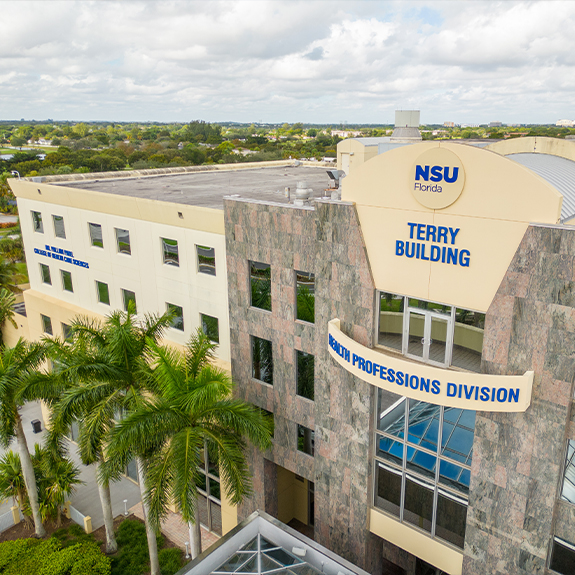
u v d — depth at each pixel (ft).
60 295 122.11
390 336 62.75
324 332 68.33
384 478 68.49
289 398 76.64
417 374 54.08
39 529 94.12
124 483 111.34
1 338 160.86
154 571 79.66
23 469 90.43
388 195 57.52
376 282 61.41
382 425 66.69
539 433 51.55
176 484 58.95
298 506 95.50
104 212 101.86
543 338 49.49
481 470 56.39
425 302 58.23
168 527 97.60
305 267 68.23
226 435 67.92
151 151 542.57
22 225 127.13
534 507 53.42
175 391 64.95
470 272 53.11
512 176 48.39
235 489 63.93
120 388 70.33
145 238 94.89
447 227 53.57
